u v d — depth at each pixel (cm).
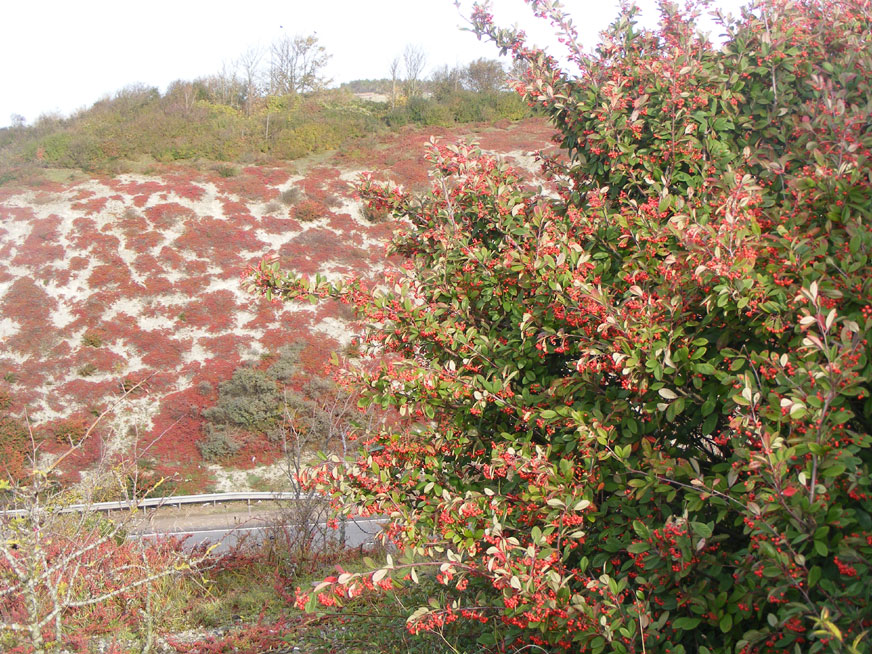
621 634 273
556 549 301
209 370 1980
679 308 294
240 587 672
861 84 340
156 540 639
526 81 436
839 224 296
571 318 330
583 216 376
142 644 478
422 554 346
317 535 845
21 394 1828
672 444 331
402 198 480
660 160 384
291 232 2588
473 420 388
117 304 2177
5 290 2195
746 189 305
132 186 2795
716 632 293
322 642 490
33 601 379
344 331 2177
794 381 243
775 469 230
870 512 238
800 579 232
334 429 879
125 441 1728
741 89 380
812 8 387
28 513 432
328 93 4306
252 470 1711
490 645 364
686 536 262
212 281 2323
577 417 309
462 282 405
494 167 452
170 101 3738
